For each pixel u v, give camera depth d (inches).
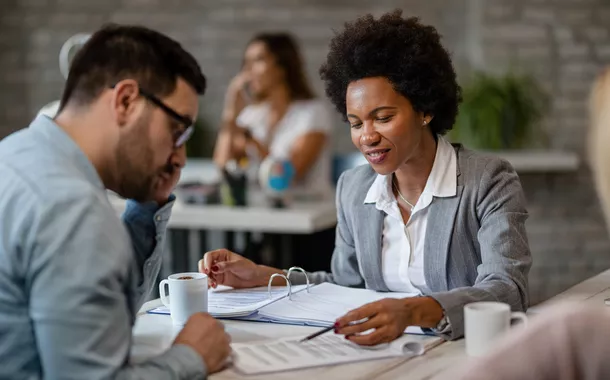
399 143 60.9
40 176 44.4
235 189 126.6
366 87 60.7
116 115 47.4
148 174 49.2
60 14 195.8
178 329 58.5
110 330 43.3
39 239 42.8
